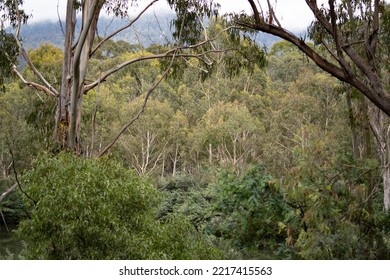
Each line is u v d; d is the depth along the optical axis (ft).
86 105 85.46
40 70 70.08
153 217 22.94
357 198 26.14
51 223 20.67
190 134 101.81
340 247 25.03
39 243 20.90
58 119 34.22
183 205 52.03
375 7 24.18
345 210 26.25
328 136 57.77
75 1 37.93
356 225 25.82
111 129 90.27
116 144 93.30
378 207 30.83
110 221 20.36
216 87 108.78
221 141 98.48
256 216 30.86
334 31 23.12
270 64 122.83
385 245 26.00
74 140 33.73
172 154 111.04
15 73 41.06
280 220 30.55
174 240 22.63
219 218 36.01
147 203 22.08
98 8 36.40
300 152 27.58
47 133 37.01
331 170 27.02
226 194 31.83
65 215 20.04
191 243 23.39
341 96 84.02
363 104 38.27
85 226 20.16
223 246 32.01
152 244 21.43
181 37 41.98
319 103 93.35
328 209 25.00
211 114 100.22
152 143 100.07
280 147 94.12
